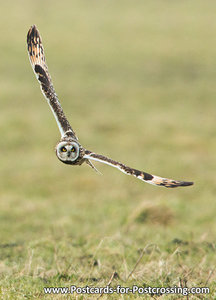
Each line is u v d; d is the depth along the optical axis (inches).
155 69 2625.5
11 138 1582.2
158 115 1931.6
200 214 954.7
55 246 676.1
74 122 1797.5
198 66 2672.2
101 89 2293.3
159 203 922.1
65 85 2332.7
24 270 578.9
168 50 2901.1
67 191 1187.9
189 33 3184.1
